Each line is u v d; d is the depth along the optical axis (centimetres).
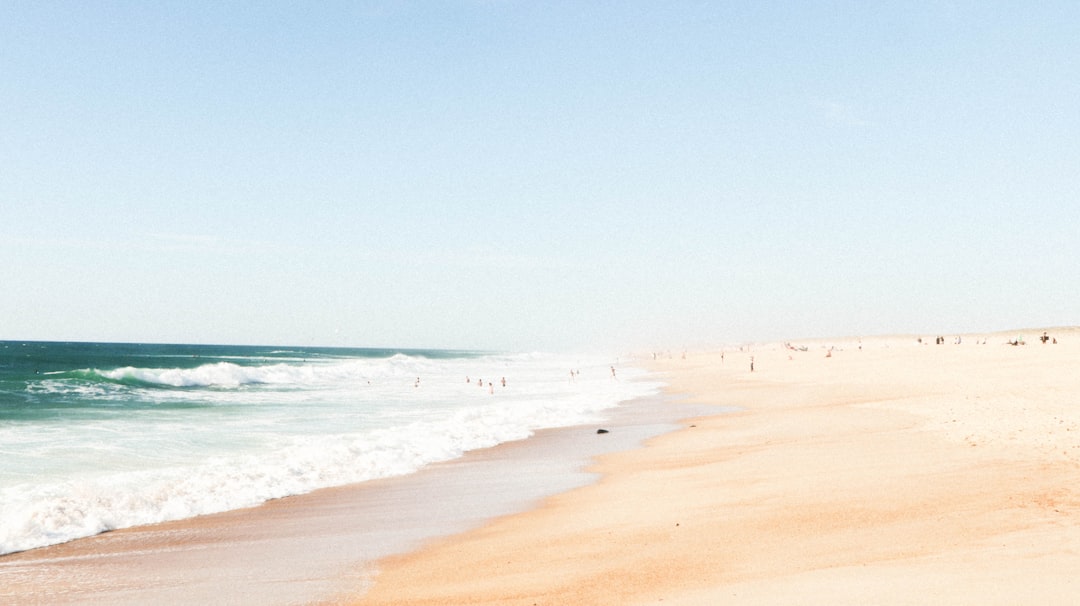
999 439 1608
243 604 841
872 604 644
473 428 2514
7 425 2361
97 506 1298
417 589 873
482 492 1508
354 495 1482
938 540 888
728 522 1079
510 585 858
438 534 1166
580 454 2016
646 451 2033
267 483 1553
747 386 4525
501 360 13425
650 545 991
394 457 1898
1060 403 2219
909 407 2508
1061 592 634
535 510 1330
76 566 1002
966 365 4716
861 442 1795
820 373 5247
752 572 829
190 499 1391
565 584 844
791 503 1162
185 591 890
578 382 6006
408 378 6625
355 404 3622
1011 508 1010
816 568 819
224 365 5312
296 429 2495
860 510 1079
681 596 754
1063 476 1185
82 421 2534
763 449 1852
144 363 8462
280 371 5881
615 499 1375
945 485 1194
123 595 880
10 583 927
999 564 748
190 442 2108
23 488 1428
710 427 2509
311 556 1043
